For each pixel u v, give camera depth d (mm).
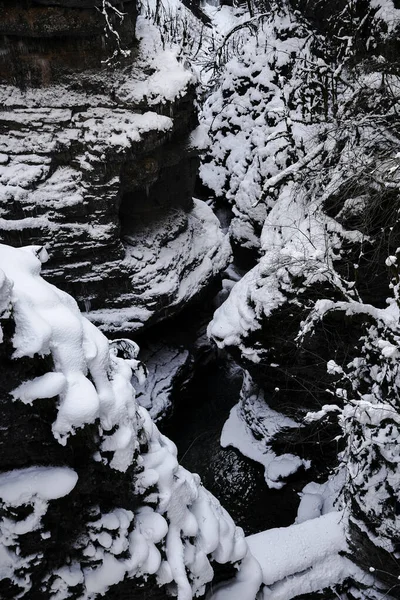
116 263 12984
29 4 10719
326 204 10375
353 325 9898
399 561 7340
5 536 5332
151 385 13992
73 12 10984
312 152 10422
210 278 15281
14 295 4625
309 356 10742
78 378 5027
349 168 9281
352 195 9211
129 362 6805
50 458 5258
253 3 21578
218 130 19188
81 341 5117
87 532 5668
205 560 6336
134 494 5855
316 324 9312
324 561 8047
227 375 15867
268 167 16250
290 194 11664
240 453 13055
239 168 18156
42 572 5637
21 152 11914
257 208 16797
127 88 11883
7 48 11297
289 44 16906
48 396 4781
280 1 17250
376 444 7254
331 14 15508
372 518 7332
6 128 11930
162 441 6617
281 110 11914
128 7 11711
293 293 10211
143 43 12336
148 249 13617
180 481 6207
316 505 11414
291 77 16828
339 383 10570
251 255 18000
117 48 11797
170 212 14641
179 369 14609
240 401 13812
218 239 15891
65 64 11664
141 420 6004
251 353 11445
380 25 12359
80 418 4949
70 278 12812
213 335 12109
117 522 5660
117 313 13367
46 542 5480
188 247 14797
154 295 13328
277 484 12180
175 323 15727
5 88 11727
